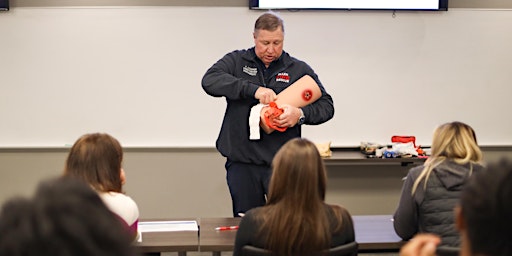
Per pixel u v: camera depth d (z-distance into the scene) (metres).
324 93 3.45
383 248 2.76
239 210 3.39
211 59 5.00
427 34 5.09
